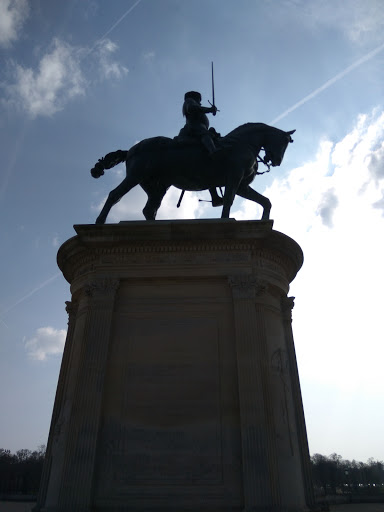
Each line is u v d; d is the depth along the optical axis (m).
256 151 12.21
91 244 10.55
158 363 9.36
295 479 8.80
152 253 10.55
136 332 9.73
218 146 11.65
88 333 9.55
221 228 10.38
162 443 8.53
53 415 10.46
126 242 10.51
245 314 9.62
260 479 7.90
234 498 7.97
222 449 8.42
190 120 12.44
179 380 9.16
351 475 80.31
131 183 11.70
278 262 11.09
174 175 12.05
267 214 12.49
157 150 11.99
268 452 8.20
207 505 7.93
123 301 10.12
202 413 8.80
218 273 10.17
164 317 9.88
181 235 10.44
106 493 8.08
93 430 8.50
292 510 8.17
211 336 9.61
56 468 8.78
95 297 10.00
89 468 8.13
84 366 9.17
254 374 8.92
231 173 11.59
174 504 7.95
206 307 9.96
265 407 8.73
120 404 8.92
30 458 66.75
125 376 9.23
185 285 10.24
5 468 61.59
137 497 8.03
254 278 10.10
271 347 9.98
